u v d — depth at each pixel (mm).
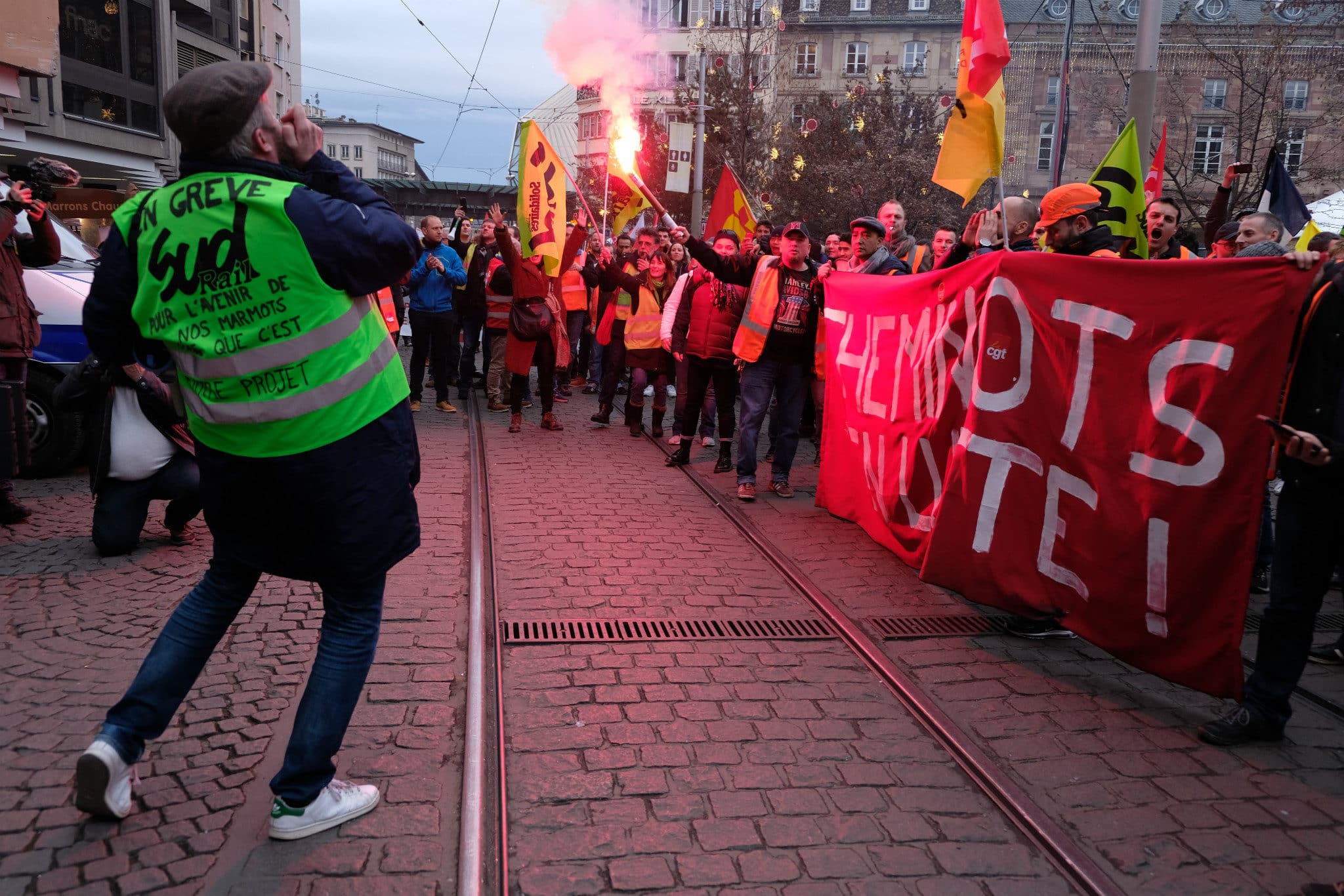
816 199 30844
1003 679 4086
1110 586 3949
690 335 8023
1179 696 3951
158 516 6207
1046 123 48094
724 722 3623
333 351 2600
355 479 2660
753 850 2822
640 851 2799
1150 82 7613
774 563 5621
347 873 2637
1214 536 3584
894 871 2746
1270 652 3525
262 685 3730
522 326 9062
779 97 52312
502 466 7902
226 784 3041
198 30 29500
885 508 5715
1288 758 3447
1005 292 4355
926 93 48844
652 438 9555
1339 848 2896
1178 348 3705
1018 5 48438
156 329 2625
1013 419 4297
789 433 7246
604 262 9852
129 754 2785
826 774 3268
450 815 2928
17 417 5734
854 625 4668
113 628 4262
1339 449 3252
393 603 4656
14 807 2879
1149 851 2857
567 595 4941
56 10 14703
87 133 22438
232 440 2625
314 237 2523
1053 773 3303
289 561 2746
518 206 8938
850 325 6336
